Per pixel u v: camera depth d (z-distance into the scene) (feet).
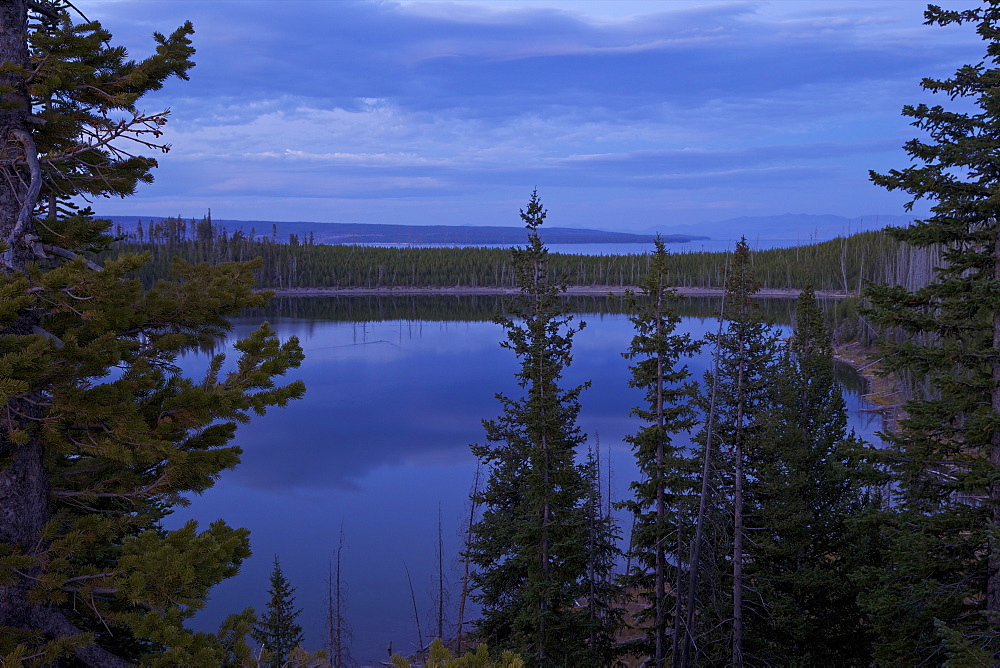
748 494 68.59
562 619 69.05
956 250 43.75
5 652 22.63
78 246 29.09
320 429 294.87
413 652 109.81
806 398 104.78
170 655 21.52
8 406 23.00
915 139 43.50
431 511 185.16
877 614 45.03
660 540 68.85
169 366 27.94
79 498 26.86
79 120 27.20
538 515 72.79
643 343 69.10
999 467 40.37
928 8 41.29
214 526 25.80
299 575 142.41
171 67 28.07
